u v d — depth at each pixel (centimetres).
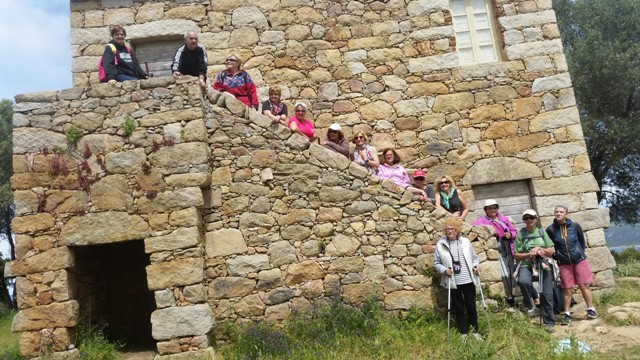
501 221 705
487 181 797
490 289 637
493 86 823
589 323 621
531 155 802
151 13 826
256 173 651
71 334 605
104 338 659
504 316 619
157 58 839
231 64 731
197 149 622
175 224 604
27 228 604
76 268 632
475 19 866
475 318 586
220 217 640
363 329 590
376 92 823
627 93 1664
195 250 599
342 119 813
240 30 830
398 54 832
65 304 595
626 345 545
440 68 828
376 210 647
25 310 591
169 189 612
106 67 671
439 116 816
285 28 833
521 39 834
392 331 584
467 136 810
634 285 809
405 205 648
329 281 631
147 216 607
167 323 582
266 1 838
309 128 735
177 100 633
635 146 1648
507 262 688
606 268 762
